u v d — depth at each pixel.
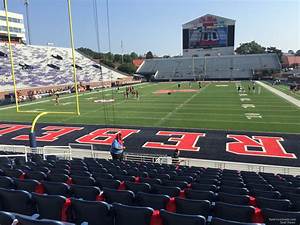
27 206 4.35
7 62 47.97
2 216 3.33
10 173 6.66
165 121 21.08
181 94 37.75
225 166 12.09
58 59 59.12
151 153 14.14
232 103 28.59
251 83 52.91
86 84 51.38
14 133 18.55
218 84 52.94
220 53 70.56
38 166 8.02
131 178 6.52
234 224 3.02
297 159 12.87
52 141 16.64
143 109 26.41
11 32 65.62
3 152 11.64
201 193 5.04
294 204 4.48
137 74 73.75
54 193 5.17
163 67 73.88
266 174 9.33
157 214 3.83
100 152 13.94
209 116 22.44
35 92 40.00
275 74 63.97
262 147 14.60
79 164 8.79
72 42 13.85
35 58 54.69
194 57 72.25
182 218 3.38
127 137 17.06
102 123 20.89
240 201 4.81
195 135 17.14
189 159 12.85
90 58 68.38
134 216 3.76
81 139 16.95
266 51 106.75
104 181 5.84
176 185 6.14
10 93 35.75
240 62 69.44
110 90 46.44
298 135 16.50
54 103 31.70
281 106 26.06
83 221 4.06
